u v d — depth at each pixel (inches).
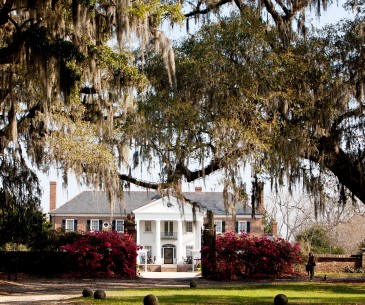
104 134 940.0
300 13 987.9
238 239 1091.3
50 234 1233.4
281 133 903.7
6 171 1064.8
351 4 944.3
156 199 2285.9
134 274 1138.7
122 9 638.5
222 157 901.8
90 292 658.2
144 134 917.8
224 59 909.8
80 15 645.3
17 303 609.3
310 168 954.7
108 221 2329.0
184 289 801.6
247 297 634.8
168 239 2299.5
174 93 906.7
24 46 662.5
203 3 1035.3
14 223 1130.7
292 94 895.7
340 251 2148.1
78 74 721.0
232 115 899.4
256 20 936.3
